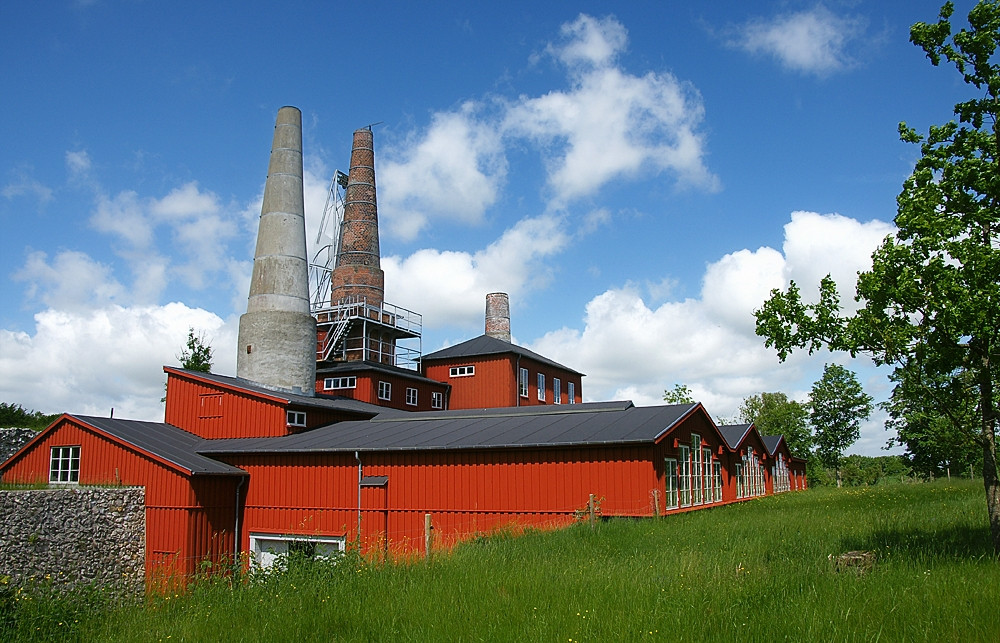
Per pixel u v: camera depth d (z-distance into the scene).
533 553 12.30
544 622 7.48
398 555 14.94
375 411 34.00
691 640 6.56
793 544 12.37
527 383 46.19
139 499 24.30
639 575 9.62
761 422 68.56
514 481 21.39
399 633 7.94
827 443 58.53
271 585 11.39
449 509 22.19
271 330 33.62
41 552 20.52
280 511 25.12
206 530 24.38
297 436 27.66
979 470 43.75
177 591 13.97
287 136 36.38
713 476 27.06
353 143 49.59
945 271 9.73
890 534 13.29
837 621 6.83
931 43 11.08
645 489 19.52
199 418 30.09
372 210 48.53
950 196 10.89
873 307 10.52
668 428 20.77
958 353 10.06
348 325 43.25
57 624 10.98
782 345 11.19
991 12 10.66
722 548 12.27
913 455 47.56
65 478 26.27
